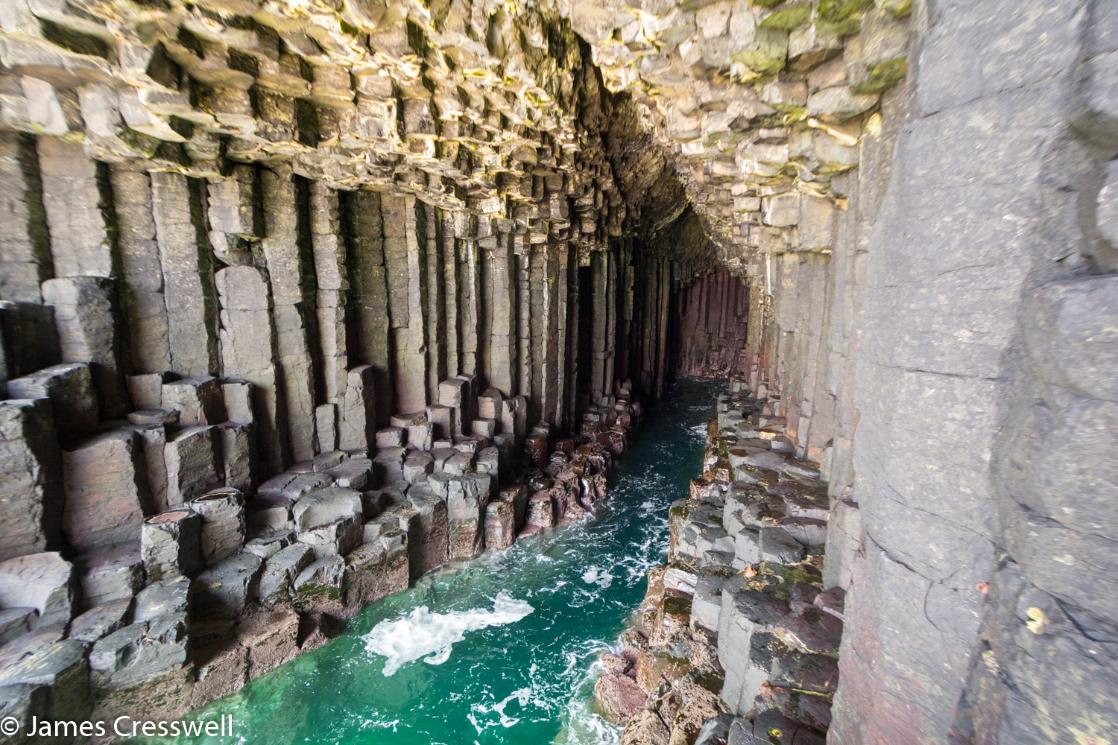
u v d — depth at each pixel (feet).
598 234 85.46
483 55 30.50
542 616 50.72
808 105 21.66
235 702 39.40
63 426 38.40
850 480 28.66
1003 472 11.93
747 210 38.09
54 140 39.11
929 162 13.08
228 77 31.04
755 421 63.87
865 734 16.08
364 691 41.96
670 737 29.50
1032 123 10.88
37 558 35.47
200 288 46.50
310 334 53.88
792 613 28.63
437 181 51.52
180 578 39.65
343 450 56.90
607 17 21.06
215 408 46.60
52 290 39.45
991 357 12.22
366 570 49.24
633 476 83.46
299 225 51.42
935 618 13.65
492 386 75.61
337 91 34.01
